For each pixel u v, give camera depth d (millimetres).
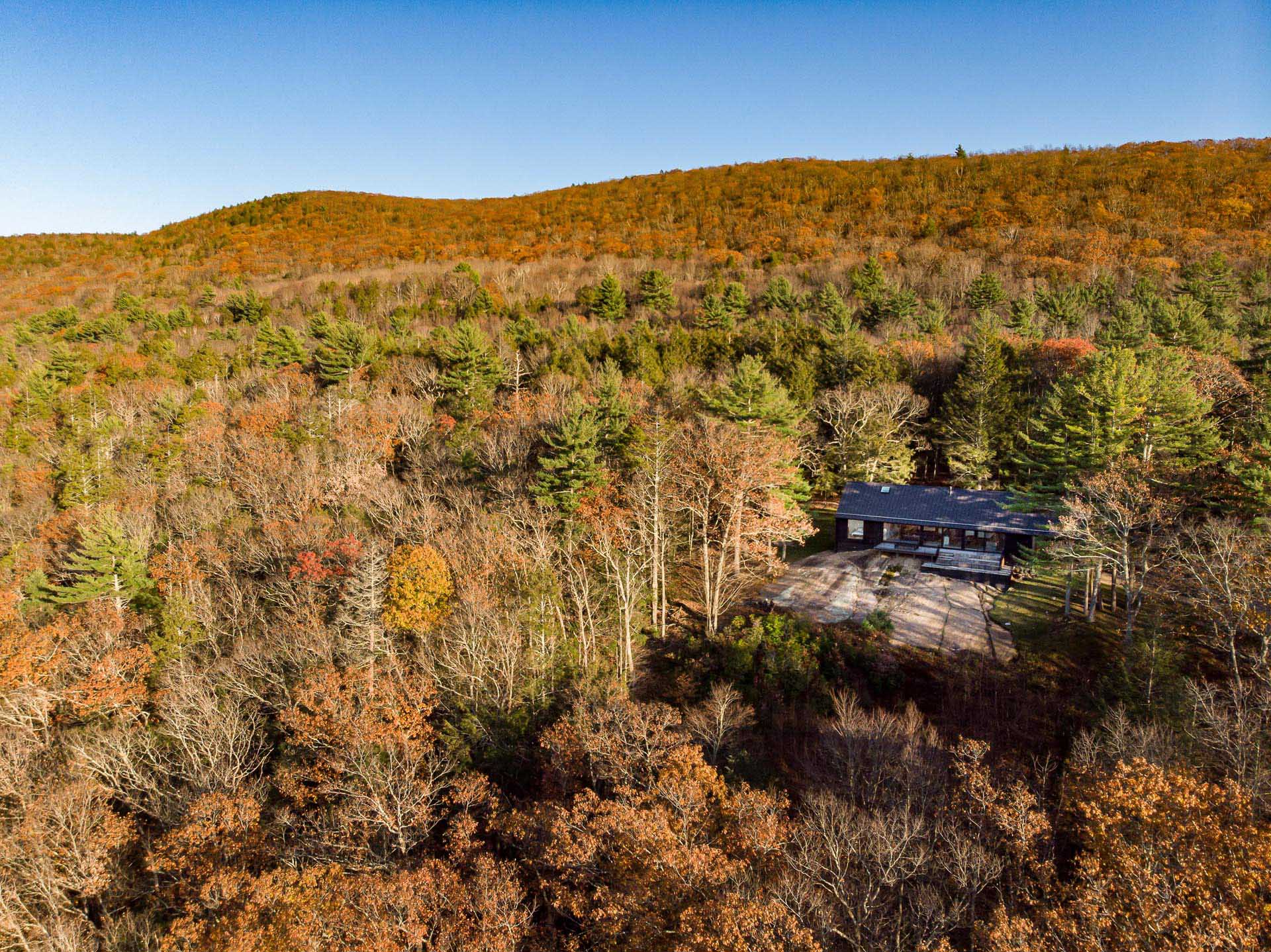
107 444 50156
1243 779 20062
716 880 17141
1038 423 41938
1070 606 36375
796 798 25750
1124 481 33344
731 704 29906
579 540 37625
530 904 22594
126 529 40062
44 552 41125
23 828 23297
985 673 32094
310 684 28875
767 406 43844
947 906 18672
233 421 55781
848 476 53344
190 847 23109
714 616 37469
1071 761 24688
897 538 45438
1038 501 40156
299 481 43500
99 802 25750
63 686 31328
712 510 42281
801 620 35969
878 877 18672
